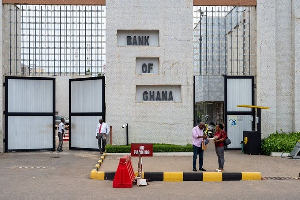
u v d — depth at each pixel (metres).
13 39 24.02
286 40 23.86
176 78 21.89
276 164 17.56
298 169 16.19
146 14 22.02
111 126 21.91
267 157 20.38
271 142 21.33
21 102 23.25
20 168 16.66
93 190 12.12
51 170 16.19
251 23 24.12
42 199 10.68
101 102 23.17
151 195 11.35
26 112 23.30
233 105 24.12
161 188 12.65
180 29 22.02
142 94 22.09
